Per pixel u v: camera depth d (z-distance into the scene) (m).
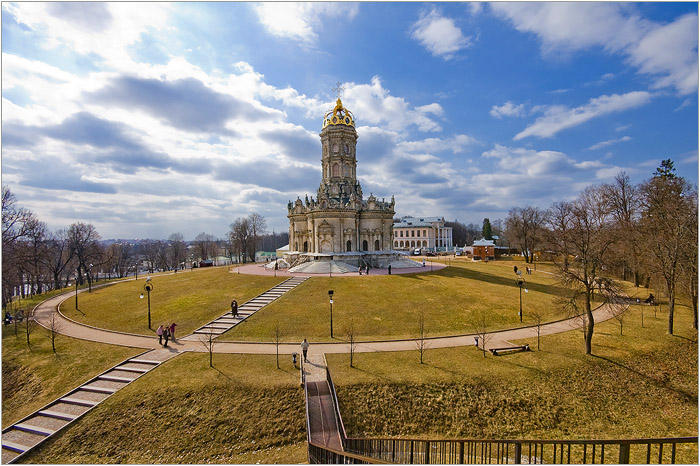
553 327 37.34
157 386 24.47
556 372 26.88
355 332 34.78
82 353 31.05
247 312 41.03
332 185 79.12
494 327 36.91
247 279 59.44
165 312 41.94
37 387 26.83
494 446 21.28
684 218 36.69
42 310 46.97
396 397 23.77
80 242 81.75
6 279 54.34
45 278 83.62
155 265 153.62
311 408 22.44
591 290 32.38
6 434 21.61
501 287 53.38
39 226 71.06
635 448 21.08
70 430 21.44
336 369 26.62
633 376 27.22
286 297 46.47
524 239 95.00
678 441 7.31
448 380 25.20
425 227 152.88
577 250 34.19
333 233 73.25
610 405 24.39
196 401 23.19
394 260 79.56
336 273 64.50
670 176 63.66
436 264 86.50
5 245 55.22
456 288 51.19
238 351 30.25
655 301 48.31
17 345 33.88
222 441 20.92
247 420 22.00
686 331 35.88
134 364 28.38
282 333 34.56
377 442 21.03
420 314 39.53
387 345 31.58
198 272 76.56
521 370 26.86
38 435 21.56
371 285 52.44
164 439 21.02
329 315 39.16
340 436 19.95
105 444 20.73
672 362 29.48
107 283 67.44
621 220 62.78
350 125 81.31
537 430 22.33
